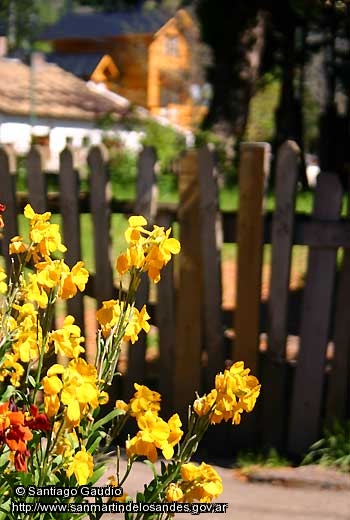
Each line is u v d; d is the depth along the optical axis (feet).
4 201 19.30
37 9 187.32
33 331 8.85
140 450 7.69
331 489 15.42
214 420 7.83
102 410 18.43
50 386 7.30
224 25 87.66
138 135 107.04
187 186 17.60
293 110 91.56
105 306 8.47
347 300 16.84
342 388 17.02
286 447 17.29
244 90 94.17
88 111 144.25
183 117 175.42
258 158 16.94
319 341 16.94
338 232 16.55
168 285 18.01
